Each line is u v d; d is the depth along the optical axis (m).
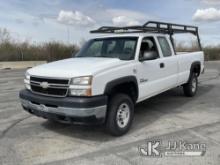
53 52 26.98
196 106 7.42
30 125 5.86
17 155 4.33
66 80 4.59
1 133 5.36
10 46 26.39
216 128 5.50
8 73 17.89
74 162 4.06
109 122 4.92
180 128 5.53
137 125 5.77
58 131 5.46
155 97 8.66
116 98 4.98
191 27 8.52
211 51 34.56
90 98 4.50
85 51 6.53
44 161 4.11
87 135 5.22
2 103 8.04
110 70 4.87
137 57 5.64
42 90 4.87
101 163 4.01
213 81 12.44
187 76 8.03
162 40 6.86
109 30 6.86
